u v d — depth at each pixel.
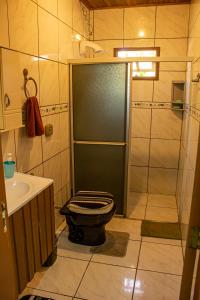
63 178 2.74
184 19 3.04
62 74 2.54
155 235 2.51
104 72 2.56
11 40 1.69
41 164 2.23
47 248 1.74
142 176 3.50
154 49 3.19
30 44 1.92
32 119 1.86
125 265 2.08
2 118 1.54
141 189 3.54
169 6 3.05
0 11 1.56
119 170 2.75
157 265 2.08
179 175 3.22
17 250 1.38
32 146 2.06
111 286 1.86
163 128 3.31
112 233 2.54
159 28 3.13
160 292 1.81
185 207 2.45
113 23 3.23
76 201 2.24
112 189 2.81
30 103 1.85
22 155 1.92
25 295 1.76
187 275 1.36
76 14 2.82
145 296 1.78
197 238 1.28
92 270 2.02
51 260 2.04
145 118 3.33
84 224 2.19
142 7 3.12
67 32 2.60
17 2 1.73
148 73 3.21
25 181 1.70
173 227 2.67
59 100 2.51
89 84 2.62
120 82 2.55
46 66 2.20
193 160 2.08
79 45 2.94
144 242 2.40
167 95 3.22
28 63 1.91
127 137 2.64
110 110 2.63
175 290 1.83
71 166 2.86
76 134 2.77
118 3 3.07
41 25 2.07
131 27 3.20
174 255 2.21
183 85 3.10
